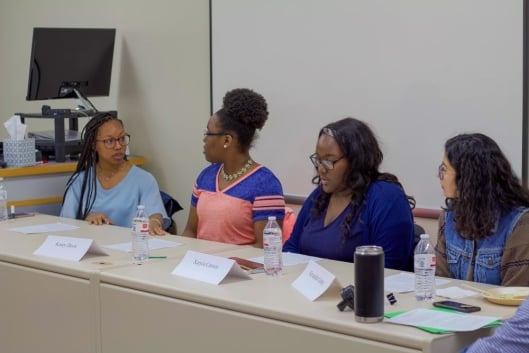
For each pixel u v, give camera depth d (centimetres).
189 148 490
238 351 221
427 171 378
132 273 259
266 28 438
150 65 505
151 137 511
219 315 224
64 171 436
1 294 295
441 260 265
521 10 341
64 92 475
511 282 242
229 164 336
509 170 250
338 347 196
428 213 379
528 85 343
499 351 171
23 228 355
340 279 248
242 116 331
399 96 385
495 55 350
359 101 401
